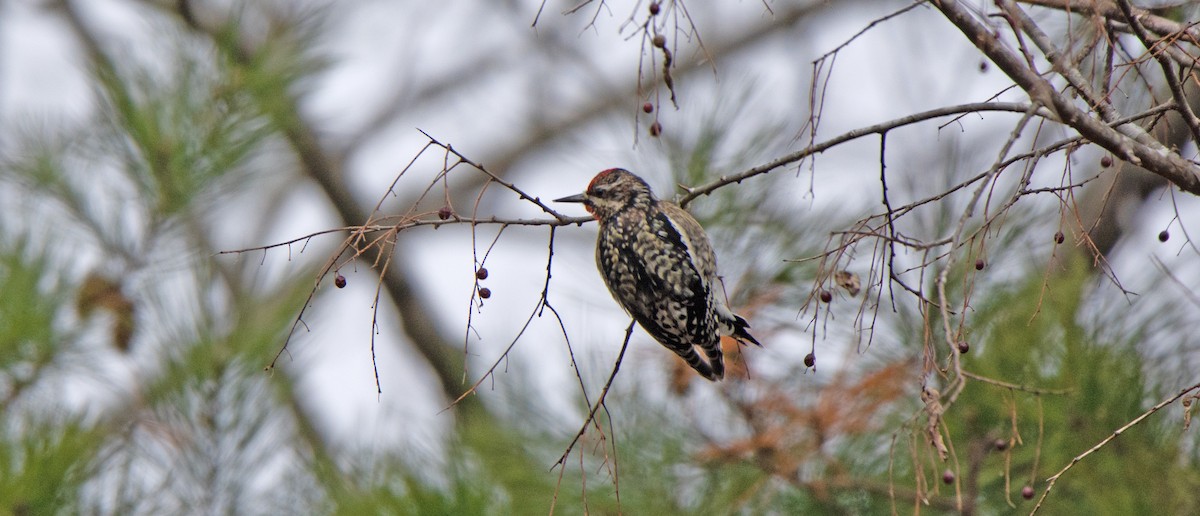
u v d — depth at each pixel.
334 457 10.59
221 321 11.09
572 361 7.12
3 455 9.84
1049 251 9.57
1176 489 8.47
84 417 10.41
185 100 11.12
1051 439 8.84
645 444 9.85
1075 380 8.70
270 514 10.47
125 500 10.16
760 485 9.68
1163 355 8.86
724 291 10.10
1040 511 8.99
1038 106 5.98
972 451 9.01
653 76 7.06
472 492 9.45
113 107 10.98
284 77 11.40
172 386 10.52
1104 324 8.91
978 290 9.44
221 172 11.16
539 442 9.95
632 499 9.59
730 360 9.96
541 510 9.65
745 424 9.94
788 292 10.34
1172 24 7.26
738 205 10.62
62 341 10.75
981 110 6.57
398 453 9.95
